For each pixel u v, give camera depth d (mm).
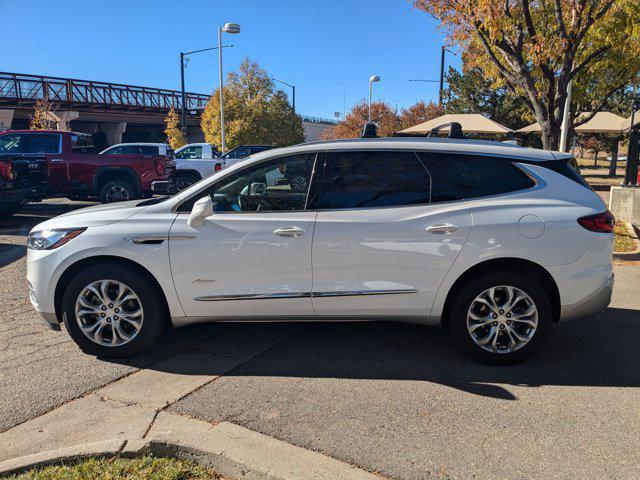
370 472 2705
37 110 27781
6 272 7047
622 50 9727
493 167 4082
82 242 4039
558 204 3953
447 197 4020
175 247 4008
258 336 4719
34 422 3221
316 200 4062
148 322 4098
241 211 4086
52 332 4824
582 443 2996
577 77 11844
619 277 6742
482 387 3701
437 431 3115
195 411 3334
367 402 3475
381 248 3939
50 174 12648
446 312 4164
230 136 34125
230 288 4035
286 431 3098
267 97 35594
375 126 4812
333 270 3979
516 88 11078
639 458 2848
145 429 3084
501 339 4047
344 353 4324
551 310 3953
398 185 4055
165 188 13438
